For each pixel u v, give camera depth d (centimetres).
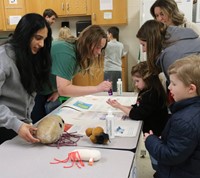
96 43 169
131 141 141
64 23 507
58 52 173
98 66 198
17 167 116
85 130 153
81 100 220
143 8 394
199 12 374
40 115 206
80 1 470
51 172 111
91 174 109
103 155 125
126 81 484
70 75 179
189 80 117
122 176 107
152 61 167
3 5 481
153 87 175
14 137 152
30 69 145
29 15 139
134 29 496
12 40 141
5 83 144
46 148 134
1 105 139
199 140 114
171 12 201
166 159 120
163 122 174
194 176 120
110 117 145
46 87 183
